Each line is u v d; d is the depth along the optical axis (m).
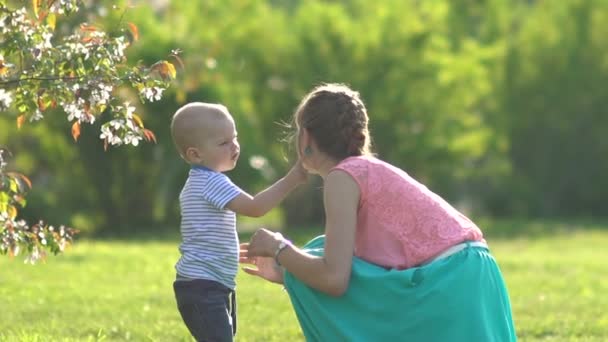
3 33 5.73
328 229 5.27
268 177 25.33
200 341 5.59
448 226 5.35
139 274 12.92
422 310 5.19
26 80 5.76
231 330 5.63
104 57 5.73
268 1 43.47
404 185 5.38
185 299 5.61
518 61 34.56
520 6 39.16
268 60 29.16
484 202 34.28
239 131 24.33
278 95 28.81
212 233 5.62
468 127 30.75
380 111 28.84
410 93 29.14
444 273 5.23
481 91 32.06
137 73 5.81
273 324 8.80
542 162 34.06
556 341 8.26
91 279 12.24
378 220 5.37
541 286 12.62
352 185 5.30
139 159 24.84
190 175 5.74
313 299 5.32
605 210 34.09
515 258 16.97
